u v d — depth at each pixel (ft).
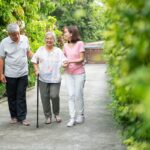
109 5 7.31
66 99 41.63
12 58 27.37
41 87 27.99
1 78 27.68
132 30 6.22
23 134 25.29
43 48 27.96
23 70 27.66
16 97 28.14
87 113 32.65
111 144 22.61
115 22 7.59
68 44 28.12
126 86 7.04
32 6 46.52
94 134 25.02
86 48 97.60
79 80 27.86
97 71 82.33
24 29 45.73
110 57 10.43
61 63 27.78
